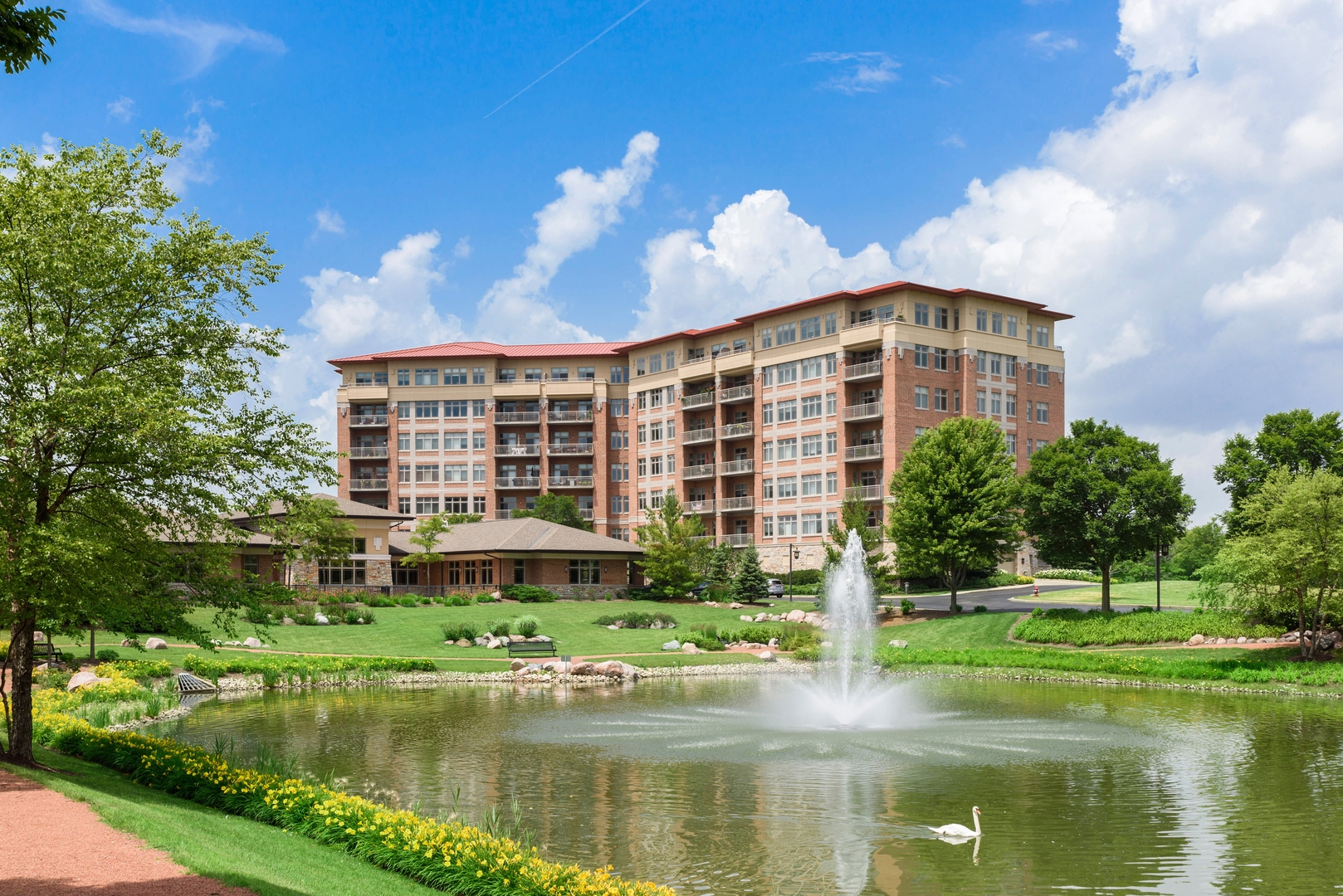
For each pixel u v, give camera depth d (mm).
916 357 80062
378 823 14680
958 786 21234
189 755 19547
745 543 91188
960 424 64562
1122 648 49312
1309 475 45375
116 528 19531
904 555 62688
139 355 19562
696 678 46000
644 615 62469
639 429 103125
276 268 20828
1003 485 60938
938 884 14898
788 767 23188
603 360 108562
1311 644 42531
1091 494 53156
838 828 17875
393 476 108188
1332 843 16938
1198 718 31328
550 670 45406
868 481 82188
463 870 13094
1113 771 22812
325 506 21281
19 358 17328
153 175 20016
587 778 21984
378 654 50375
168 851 12031
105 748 21109
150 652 44625
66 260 17750
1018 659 47625
